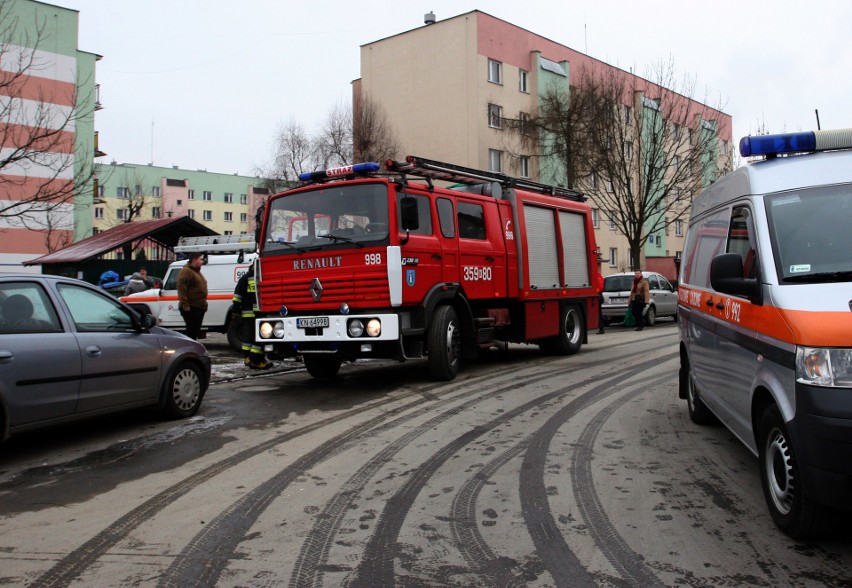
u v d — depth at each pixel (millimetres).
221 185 79688
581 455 5613
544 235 12188
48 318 6023
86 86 30734
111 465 5590
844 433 3219
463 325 10031
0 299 5684
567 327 12914
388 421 7059
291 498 4672
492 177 11211
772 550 3652
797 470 3582
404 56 36406
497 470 5238
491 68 35094
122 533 4074
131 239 21328
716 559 3553
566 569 3469
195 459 5730
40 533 4102
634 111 29172
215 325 14516
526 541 3842
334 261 8672
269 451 5945
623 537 3877
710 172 30312
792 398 3480
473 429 6621
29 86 28078
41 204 14891
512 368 10984
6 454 5988
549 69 37312
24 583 3410
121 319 6832
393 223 8383
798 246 4016
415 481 5004
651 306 21062
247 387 9516
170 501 4656
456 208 9867
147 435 6613
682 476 4996
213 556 3709
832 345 3338
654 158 28266
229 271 14438
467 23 34219
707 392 5691
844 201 4145
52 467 5570
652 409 7418
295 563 3596
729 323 4758
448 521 4176
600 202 35875
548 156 34000
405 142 36312
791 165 4496
